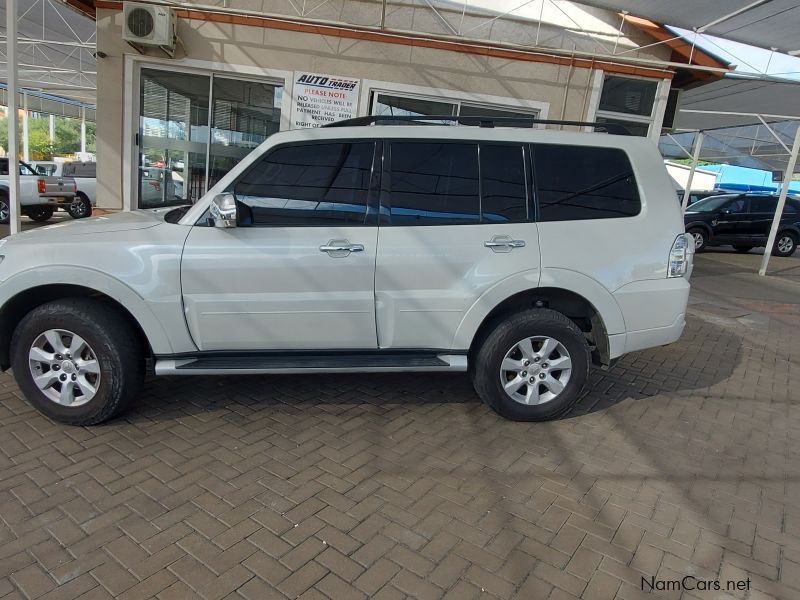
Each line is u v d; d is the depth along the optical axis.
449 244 3.56
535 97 8.69
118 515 2.70
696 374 5.25
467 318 3.64
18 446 3.29
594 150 3.81
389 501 2.92
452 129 3.71
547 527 2.76
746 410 4.44
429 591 2.30
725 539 2.74
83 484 2.94
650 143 3.91
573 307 3.95
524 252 3.62
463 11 8.36
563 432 3.82
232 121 8.49
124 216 3.98
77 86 18.91
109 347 3.40
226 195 3.27
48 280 3.34
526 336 3.72
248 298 3.44
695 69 8.38
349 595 2.26
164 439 3.46
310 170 3.56
